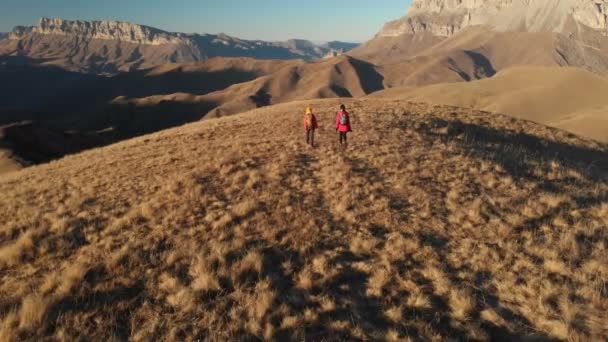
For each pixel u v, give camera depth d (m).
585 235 10.17
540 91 115.00
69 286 7.75
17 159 56.66
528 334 6.70
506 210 11.61
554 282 8.08
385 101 39.22
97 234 10.28
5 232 10.82
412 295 7.68
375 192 12.71
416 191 12.77
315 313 7.23
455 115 30.44
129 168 16.89
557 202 12.00
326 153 17.19
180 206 11.70
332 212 11.40
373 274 8.44
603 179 16.08
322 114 27.95
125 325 6.94
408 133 20.86
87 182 15.41
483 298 7.66
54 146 79.25
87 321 6.98
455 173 14.59
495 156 17.47
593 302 7.42
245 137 21.70
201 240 9.77
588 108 96.56
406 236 10.01
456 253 9.29
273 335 6.67
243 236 9.96
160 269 8.53
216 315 7.12
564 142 27.41
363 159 16.25
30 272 8.62
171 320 7.01
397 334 6.62
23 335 6.60
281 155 16.88
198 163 16.55
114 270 8.47
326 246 9.58
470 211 11.23
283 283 8.16
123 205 12.32
